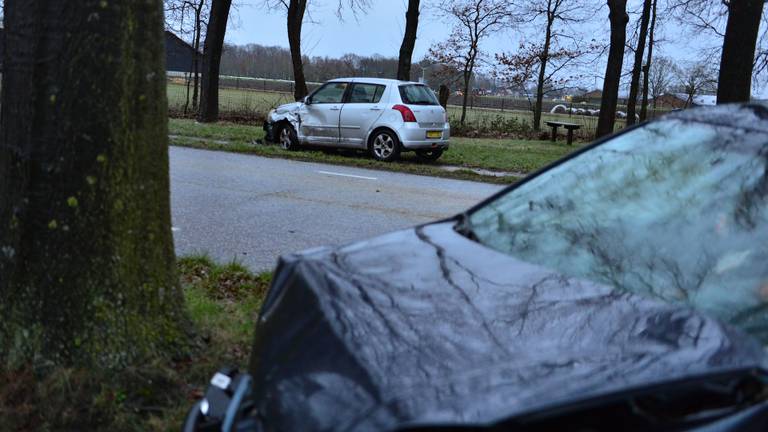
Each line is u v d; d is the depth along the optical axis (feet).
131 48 12.23
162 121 13.09
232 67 151.94
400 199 37.27
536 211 10.75
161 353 12.94
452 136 98.22
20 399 11.86
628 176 10.69
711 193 9.66
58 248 12.12
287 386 7.15
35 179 12.09
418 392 6.11
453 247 9.75
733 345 6.75
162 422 11.74
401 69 83.56
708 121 10.92
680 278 8.66
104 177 12.14
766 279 8.23
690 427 6.00
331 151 59.16
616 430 5.93
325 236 27.94
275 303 8.80
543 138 96.68
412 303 7.82
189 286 18.84
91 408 11.76
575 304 7.79
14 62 12.12
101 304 12.22
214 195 35.55
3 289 12.37
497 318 7.47
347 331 7.26
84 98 11.93
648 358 6.49
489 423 5.60
